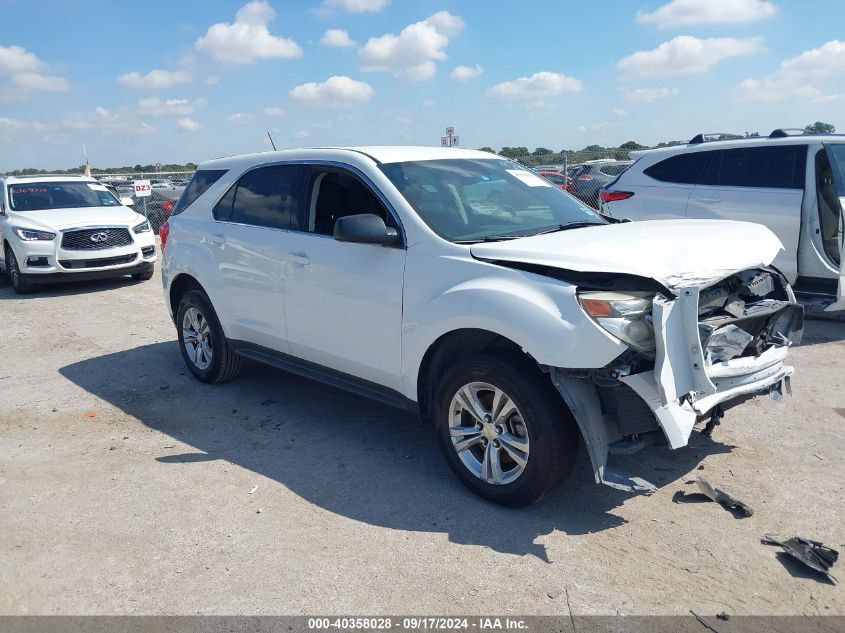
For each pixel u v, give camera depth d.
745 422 4.78
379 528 3.59
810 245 7.02
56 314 9.40
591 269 3.31
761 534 3.43
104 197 12.55
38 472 4.38
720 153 7.82
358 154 4.55
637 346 3.21
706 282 3.35
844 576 3.08
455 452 3.89
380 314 4.14
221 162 5.80
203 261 5.58
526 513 3.69
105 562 3.36
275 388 5.86
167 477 4.26
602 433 3.37
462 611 2.92
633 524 3.55
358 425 5.00
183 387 5.99
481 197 4.45
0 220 11.47
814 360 6.14
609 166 16.94
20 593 3.14
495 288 3.52
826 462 4.17
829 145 7.02
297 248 4.71
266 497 3.96
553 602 2.96
